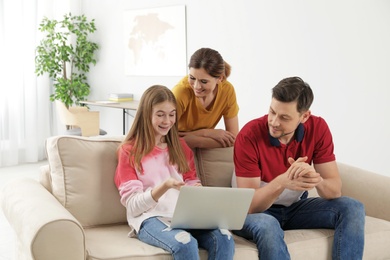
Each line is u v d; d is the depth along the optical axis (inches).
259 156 93.2
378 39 164.6
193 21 212.1
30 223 76.2
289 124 88.5
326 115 179.3
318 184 92.7
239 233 89.7
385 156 167.5
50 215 76.4
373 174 102.9
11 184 98.2
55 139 94.9
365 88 169.2
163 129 93.4
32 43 230.5
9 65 225.3
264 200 88.4
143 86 233.6
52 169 94.9
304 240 88.1
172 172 95.8
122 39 238.2
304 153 94.8
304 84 88.0
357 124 172.6
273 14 187.5
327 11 174.4
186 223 81.7
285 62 186.5
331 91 176.9
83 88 237.9
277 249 82.7
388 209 98.0
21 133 231.9
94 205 93.6
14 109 227.5
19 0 225.1
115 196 95.2
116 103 223.5
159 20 222.7
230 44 201.3
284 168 94.7
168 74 223.1
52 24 227.6
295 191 95.2
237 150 93.4
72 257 75.5
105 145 97.6
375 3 163.9
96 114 205.6
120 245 82.7
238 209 82.6
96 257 77.0
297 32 182.1
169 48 221.1
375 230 93.0
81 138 96.8
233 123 113.7
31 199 86.0
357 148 173.6
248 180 92.1
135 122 94.7
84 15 249.8
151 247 81.5
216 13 204.1
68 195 92.8
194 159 106.0
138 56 232.7
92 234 89.2
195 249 78.4
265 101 193.5
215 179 104.8
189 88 105.7
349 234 87.8
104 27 244.2
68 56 240.7
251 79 196.7
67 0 243.0
